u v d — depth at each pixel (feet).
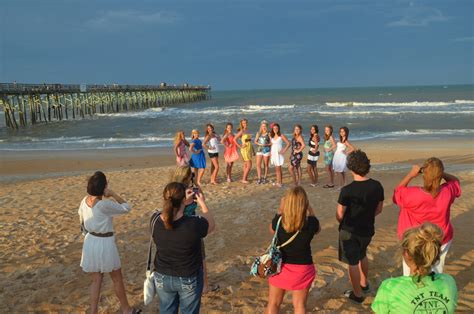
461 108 141.90
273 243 11.19
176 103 242.99
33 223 26.09
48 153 69.10
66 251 21.12
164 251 10.72
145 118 137.39
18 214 28.25
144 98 204.54
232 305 14.76
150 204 30.25
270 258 11.00
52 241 22.65
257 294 15.61
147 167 54.95
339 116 126.52
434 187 11.73
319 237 21.89
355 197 13.73
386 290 7.81
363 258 14.61
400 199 12.29
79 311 14.79
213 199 31.04
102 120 135.13
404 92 345.10
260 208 28.12
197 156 35.14
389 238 21.36
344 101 226.79
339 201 14.01
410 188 12.25
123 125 118.73
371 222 14.05
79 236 23.48
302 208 10.68
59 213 28.30
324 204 28.68
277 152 34.42
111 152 68.95
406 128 95.81
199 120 126.82
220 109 169.78
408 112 129.90
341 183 33.94
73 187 37.40
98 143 82.48
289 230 10.82
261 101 249.75
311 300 15.01
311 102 224.53
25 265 19.33
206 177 40.27
